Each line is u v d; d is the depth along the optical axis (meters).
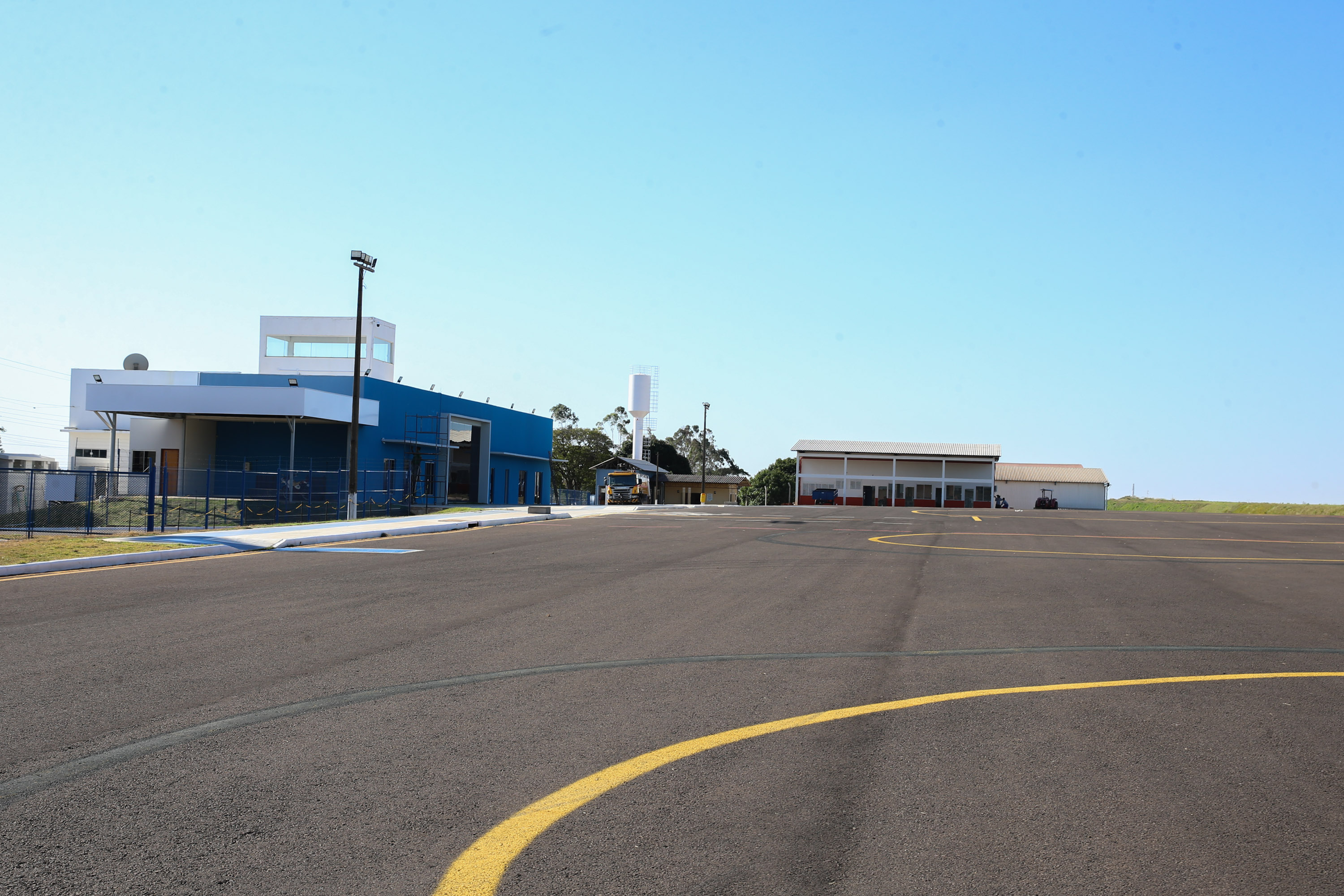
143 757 5.23
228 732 5.75
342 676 7.31
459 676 7.36
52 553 16.08
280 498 36.28
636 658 8.16
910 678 7.45
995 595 12.80
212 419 41.53
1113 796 4.73
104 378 50.88
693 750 5.45
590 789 4.75
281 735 5.68
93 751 5.34
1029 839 4.17
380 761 5.20
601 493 75.69
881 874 3.79
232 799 4.58
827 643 8.97
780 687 7.11
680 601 11.89
